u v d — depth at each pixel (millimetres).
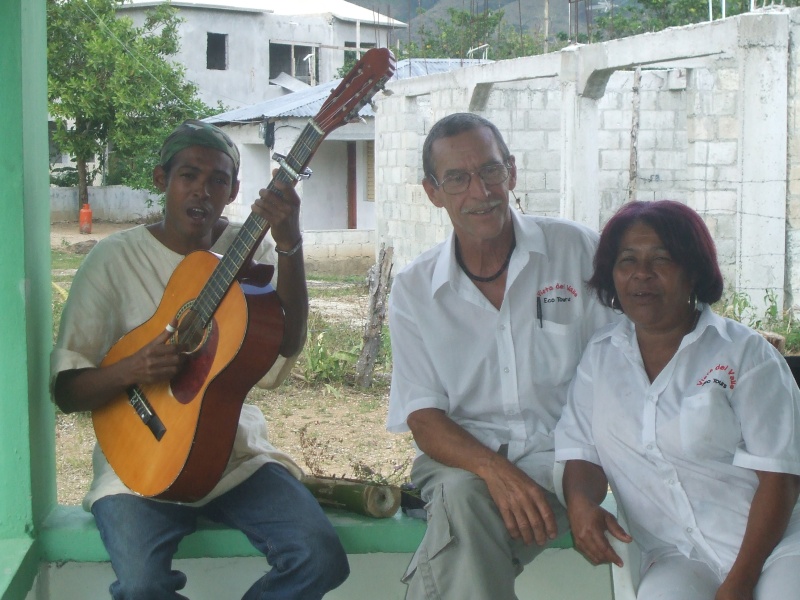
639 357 2727
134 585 2717
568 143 12453
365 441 7168
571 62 12242
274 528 2863
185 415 2809
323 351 9109
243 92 30531
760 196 10180
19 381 2973
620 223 2689
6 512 3023
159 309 3020
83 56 24766
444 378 2998
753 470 2596
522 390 2984
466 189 2865
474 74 13922
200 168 3072
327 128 2641
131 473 2893
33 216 3047
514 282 2973
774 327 9969
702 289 2672
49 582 3164
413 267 3043
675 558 2715
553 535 2646
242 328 2754
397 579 3229
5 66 2850
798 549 2504
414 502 3258
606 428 2744
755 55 9945
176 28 27609
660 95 14211
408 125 16250
